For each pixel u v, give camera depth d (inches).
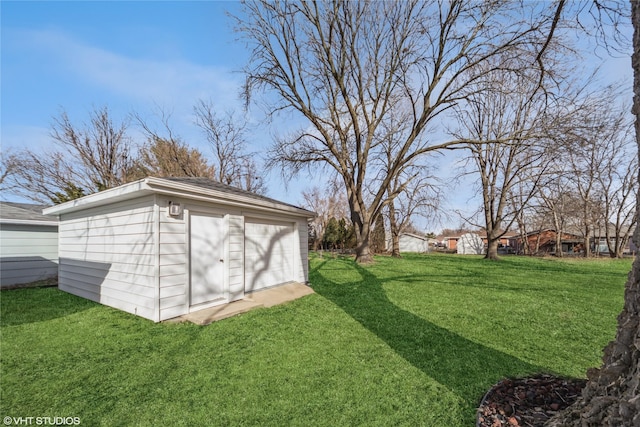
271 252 286.4
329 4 450.0
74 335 161.9
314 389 108.4
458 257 755.4
